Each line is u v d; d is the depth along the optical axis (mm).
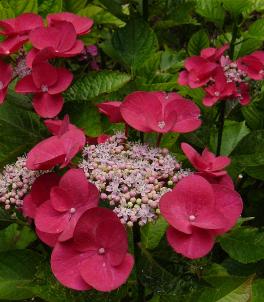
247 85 531
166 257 352
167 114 386
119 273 306
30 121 485
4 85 448
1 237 494
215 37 795
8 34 459
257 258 471
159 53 595
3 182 388
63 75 445
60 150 357
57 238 328
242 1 565
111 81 485
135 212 337
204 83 497
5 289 400
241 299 360
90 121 462
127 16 619
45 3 564
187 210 323
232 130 571
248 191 621
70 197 330
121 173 357
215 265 436
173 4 663
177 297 375
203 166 366
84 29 465
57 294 363
